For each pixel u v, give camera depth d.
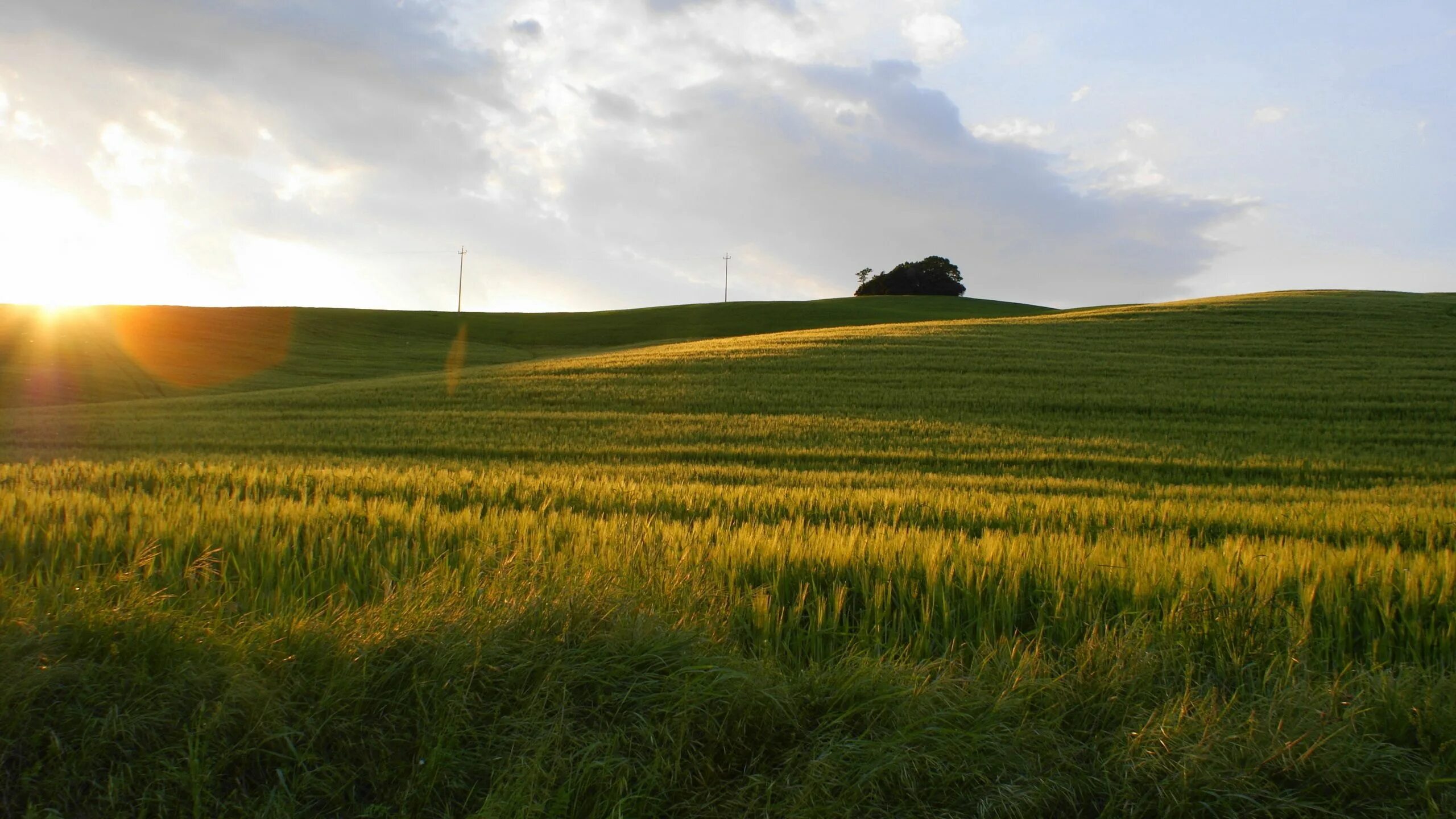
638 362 37.06
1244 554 6.11
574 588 4.59
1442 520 8.92
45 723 3.52
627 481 12.72
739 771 3.69
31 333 49.88
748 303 93.25
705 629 4.46
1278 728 3.82
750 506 9.74
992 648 4.54
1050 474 16.66
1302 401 26.08
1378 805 3.59
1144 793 3.58
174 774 3.37
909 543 6.34
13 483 10.34
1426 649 4.87
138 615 4.13
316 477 11.23
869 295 116.94
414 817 3.39
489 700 3.87
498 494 10.21
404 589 4.73
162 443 20.47
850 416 24.55
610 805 3.42
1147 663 4.31
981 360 35.50
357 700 3.72
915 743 3.72
